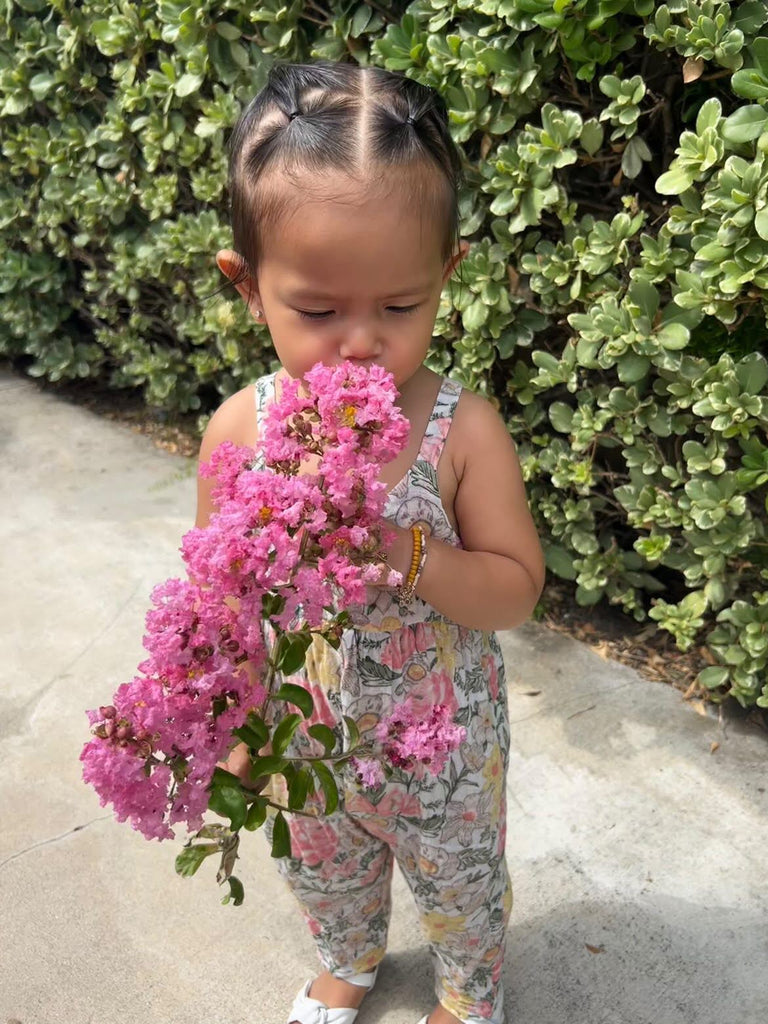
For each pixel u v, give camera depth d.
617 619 2.61
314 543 0.95
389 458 0.97
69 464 3.49
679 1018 1.68
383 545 1.01
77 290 3.84
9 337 4.00
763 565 2.21
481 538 1.27
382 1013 1.72
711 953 1.78
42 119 3.62
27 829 2.09
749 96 1.78
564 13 1.96
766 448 2.09
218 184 2.98
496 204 2.23
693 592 2.37
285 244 1.07
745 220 1.81
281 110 1.10
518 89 2.13
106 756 0.91
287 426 0.97
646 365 2.12
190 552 0.92
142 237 3.39
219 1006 1.74
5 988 1.77
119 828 2.09
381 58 2.38
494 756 1.37
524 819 2.06
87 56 3.28
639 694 2.37
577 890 1.91
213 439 1.37
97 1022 1.71
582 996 1.72
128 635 2.66
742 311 2.02
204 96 2.98
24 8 3.27
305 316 1.11
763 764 2.17
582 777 2.15
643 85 1.97
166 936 1.86
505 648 2.54
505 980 1.75
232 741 1.02
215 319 3.11
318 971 1.79
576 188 2.30
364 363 1.11
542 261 2.26
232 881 1.06
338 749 1.33
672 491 2.34
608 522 2.54
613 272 2.23
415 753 1.08
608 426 2.42
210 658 0.94
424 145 1.08
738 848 1.98
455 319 2.49
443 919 1.47
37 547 3.03
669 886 1.91
